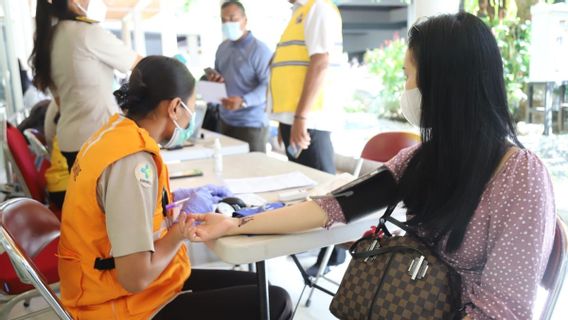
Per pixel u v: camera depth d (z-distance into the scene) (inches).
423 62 40.1
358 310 42.7
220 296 50.6
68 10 85.5
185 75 47.3
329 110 98.8
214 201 58.2
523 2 105.5
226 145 97.9
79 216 43.8
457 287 40.0
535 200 37.4
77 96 86.5
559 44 100.3
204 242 46.4
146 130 47.1
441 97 39.4
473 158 39.1
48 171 97.3
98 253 44.6
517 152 39.3
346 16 157.5
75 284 45.9
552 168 105.5
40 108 143.3
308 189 65.2
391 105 150.3
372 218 49.9
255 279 58.4
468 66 38.4
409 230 43.1
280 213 46.8
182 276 51.2
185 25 258.4
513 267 37.5
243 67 132.0
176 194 62.4
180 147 95.8
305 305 90.7
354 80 162.2
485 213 39.3
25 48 218.2
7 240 44.6
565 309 82.4
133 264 41.5
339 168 114.8
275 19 188.1
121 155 41.9
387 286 41.4
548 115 104.9
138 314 46.8
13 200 59.2
